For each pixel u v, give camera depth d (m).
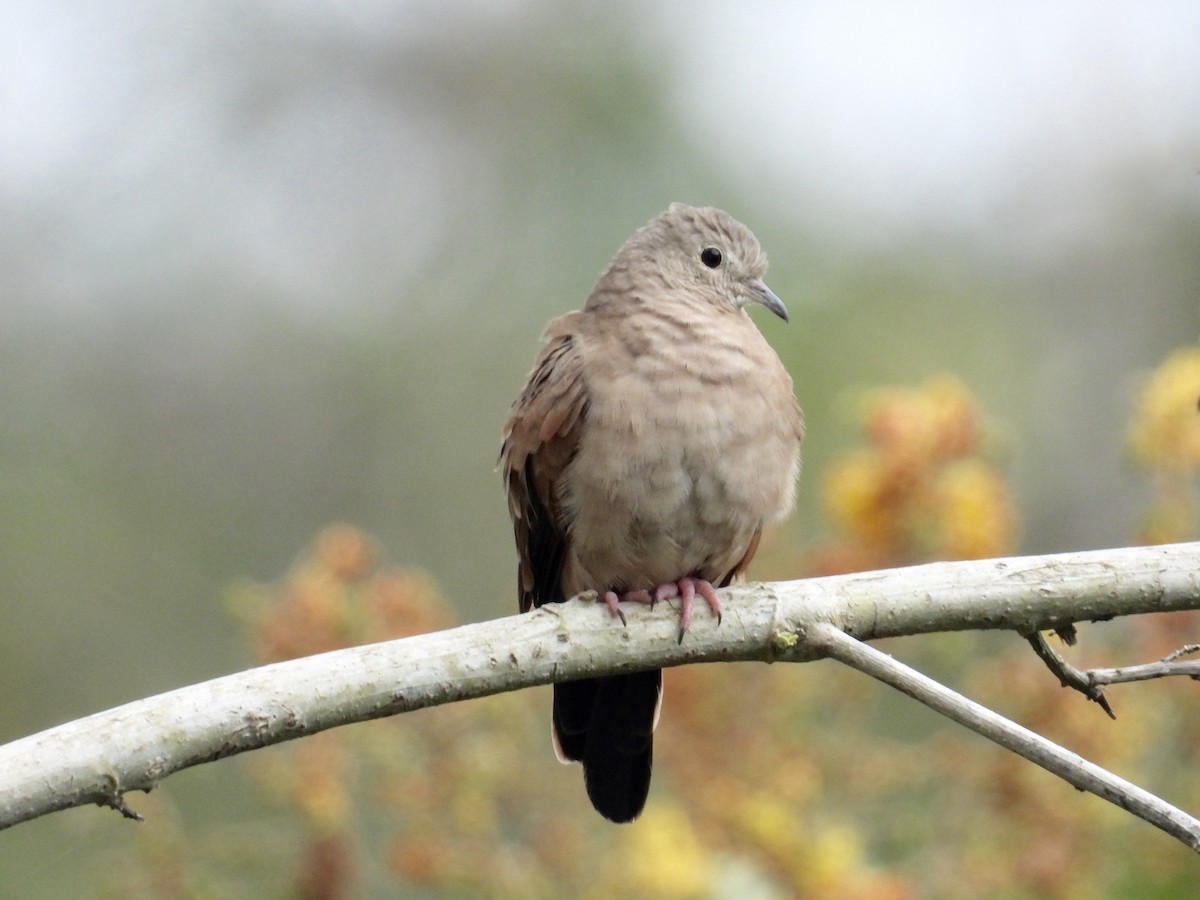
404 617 9.92
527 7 17.75
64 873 12.16
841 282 15.93
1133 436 9.59
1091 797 9.54
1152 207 16.84
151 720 6.54
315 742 9.67
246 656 15.76
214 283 17.84
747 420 8.80
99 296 17.75
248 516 16.88
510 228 17.20
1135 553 7.34
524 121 17.52
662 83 16.84
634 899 9.77
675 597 7.61
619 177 16.69
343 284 17.70
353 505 16.73
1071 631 7.32
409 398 17.05
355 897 10.11
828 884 9.45
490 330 16.91
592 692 9.12
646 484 8.71
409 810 9.85
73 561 16.00
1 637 15.31
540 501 9.20
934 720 12.00
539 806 10.12
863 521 10.23
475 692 7.16
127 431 17.14
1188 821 6.24
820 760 10.13
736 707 10.19
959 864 9.66
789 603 7.41
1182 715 9.56
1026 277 16.64
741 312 10.18
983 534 10.05
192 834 11.93
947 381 10.38
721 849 9.79
